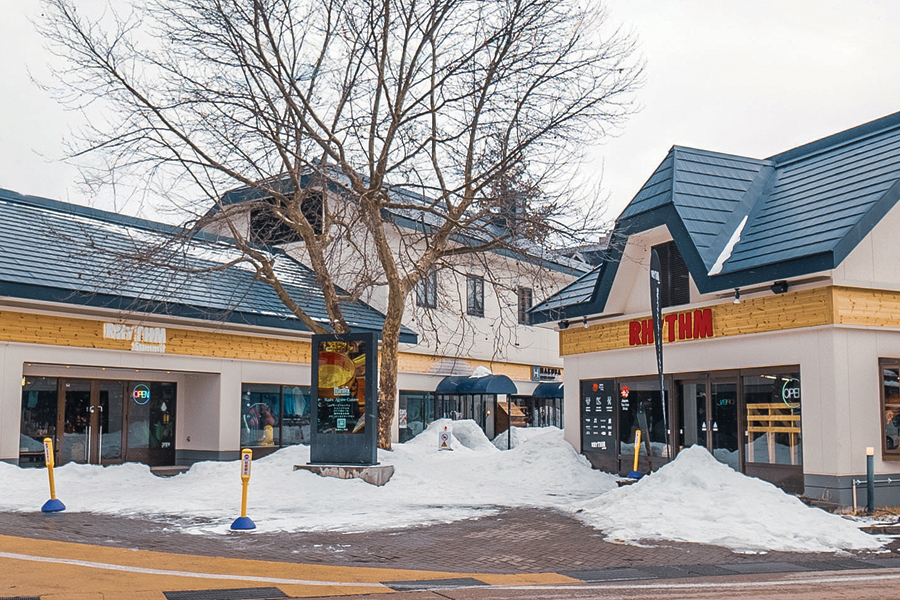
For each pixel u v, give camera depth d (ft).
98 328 71.61
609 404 70.69
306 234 69.82
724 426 58.39
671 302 64.28
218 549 35.99
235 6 63.82
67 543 35.53
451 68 64.85
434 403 107.34
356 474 60.18
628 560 34.71
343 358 62.90
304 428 90.43
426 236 70.18
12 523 42.29
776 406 54.24
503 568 33.06
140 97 63.46
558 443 74.79
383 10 64.59
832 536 38.70
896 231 53.01
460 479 66.23
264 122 66.23
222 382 81.51
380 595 26.27
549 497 58.75
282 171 70.85
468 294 111.96
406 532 42.11
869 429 50.55
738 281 53.67
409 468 65.36
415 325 101.60
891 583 29.01
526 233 62.80
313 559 34.22
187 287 79.71
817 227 51.83
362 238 94.07
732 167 64.18
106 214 85.15
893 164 52.75
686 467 47.70
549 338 129.18
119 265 72.02
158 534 39.91
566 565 33.73
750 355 56.18
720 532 39.78
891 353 52.16
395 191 71.97
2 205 76.64
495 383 102.32
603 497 50.67
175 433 83.97
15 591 25.22
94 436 76.54
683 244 58.23
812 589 27.73
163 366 76.33
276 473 62.44
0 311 65.41
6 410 65.26
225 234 97.55
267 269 69.62
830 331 50.39
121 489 59.36
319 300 91.91
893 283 52.08
